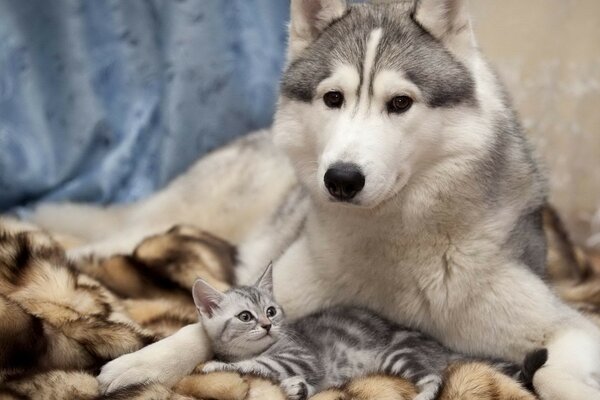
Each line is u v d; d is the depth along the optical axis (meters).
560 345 1.00
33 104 1.49
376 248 1.06
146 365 0.98
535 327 1.03
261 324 1.01
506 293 1.03
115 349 1.03
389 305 1.09
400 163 1.00
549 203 1.41
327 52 1.04
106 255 1.28
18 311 1.00
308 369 0.99
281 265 1.14
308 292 1.11
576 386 0.95
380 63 1.00
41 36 1.49
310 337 1.04
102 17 1.51
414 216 1.03
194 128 1.53
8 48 1.47
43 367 0.99
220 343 1.02
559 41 1.53
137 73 1.53
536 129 1.57
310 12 1.08
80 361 1.01
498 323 1.04
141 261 1.26
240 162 1.45
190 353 1.01
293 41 1.08
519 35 1.54
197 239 1.31
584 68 1.54
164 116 1.53
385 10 1.06
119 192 1.53
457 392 0.95
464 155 1.02
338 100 1.01
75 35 1.50
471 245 1.03
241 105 1.53
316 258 1.10
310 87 1.03
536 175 1.12
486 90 1.05
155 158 1.55
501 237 1.04
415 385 0.98
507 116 1.07
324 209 1.07
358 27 1.04
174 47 1.50
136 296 1.23
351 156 0.96
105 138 1.55
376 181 0.97
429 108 1.00
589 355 0.99
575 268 1.35
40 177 1.49
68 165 1.52
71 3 1.49
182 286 1.24
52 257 1.13
